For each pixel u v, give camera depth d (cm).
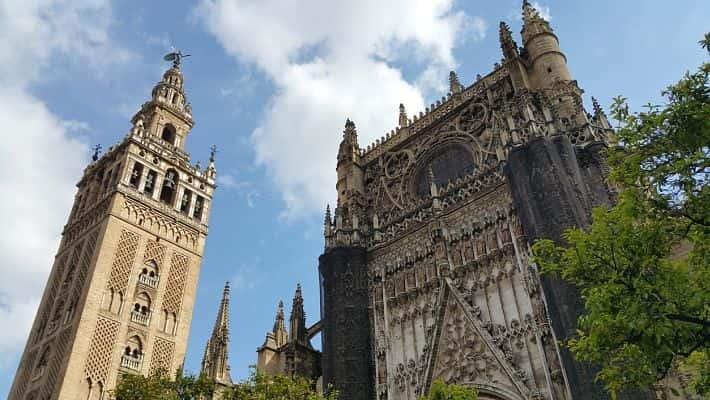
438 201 3772
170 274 5772
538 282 2962
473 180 3694
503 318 3056
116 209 5650
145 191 6166
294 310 4453
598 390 2381
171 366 5228
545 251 1650
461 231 3534
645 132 1465
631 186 1502
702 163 1381
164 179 6425
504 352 2938
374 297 3750
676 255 2139
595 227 1507
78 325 4753
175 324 5528
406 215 3972
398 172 4397
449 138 4225
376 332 3578
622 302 1366
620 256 1438
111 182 6097
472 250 3419
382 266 3850
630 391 2294
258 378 2811
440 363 3181
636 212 1469
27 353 5288
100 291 5062
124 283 5294
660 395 2291
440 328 3266
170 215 6150
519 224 3250
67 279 5553
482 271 3294
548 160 3105
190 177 6738
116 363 4834
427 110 4616
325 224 4238
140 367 4988
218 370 4356
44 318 5472
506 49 4125
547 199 2984
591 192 3112
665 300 1351
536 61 4003
